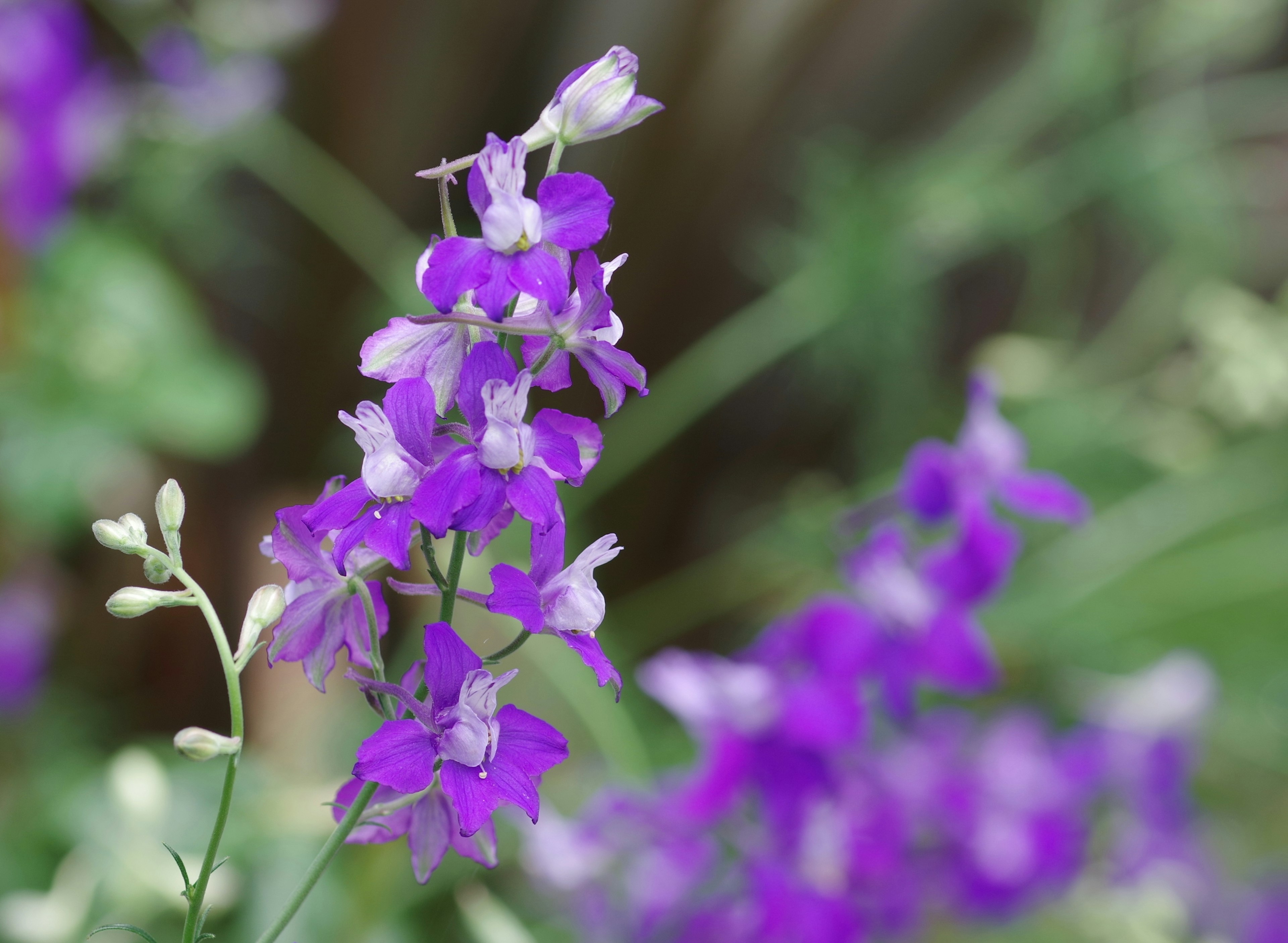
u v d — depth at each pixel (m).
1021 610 1.70
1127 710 1.54
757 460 2.13
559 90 0.75
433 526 0.74
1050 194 1.99
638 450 1.82
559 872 1.11
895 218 1.81
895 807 1.14
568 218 0.74
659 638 1.77
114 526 0.75
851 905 1.05
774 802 1.06
